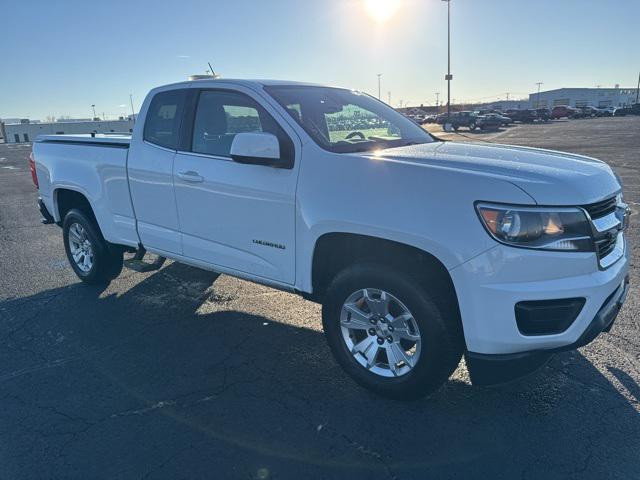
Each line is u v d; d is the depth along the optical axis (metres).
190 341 4.17
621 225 3.08
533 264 2.64
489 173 2.82
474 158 3.14
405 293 2.95
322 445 2.84
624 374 3.45
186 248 4.21
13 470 2.70
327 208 3.16
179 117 4.16
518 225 2.62
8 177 17.89
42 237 8.03
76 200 5.55
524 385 3.37
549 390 3.30
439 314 2.89
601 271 2.81
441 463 2.68
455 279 2.74
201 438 2.92
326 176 3.21
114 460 2.76
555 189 2.70
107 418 3.14
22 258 6.78
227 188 3.73
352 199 3.06
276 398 3.31
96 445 2.88
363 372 3.29
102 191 4.86
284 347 4.04
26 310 4.89
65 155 5.23
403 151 3.40
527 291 2.64
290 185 3.37
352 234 3.13
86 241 5.38
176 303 5.00
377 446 2.83
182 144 4.12
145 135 4.41
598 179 2.97
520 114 54.28
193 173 3.96
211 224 3.95
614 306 2.94
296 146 3.40
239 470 2.66
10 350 4.08
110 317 4.68
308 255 3.34
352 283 3.19
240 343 4.12
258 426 3.02
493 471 2.62
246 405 3.24
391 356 3.19
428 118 62.47
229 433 2.96
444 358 2.94
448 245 2.72
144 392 3.42
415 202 2.84
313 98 3.95
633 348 3.78
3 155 32.78
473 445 2.81
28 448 2.87
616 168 13.60
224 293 5.26
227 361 3.82
